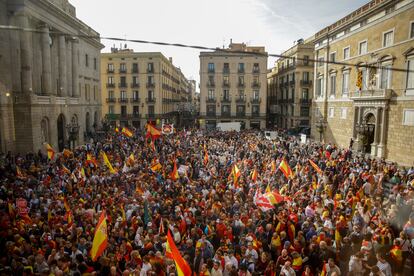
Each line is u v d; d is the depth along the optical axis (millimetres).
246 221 11453
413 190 12898
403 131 26344
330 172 18312
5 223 10914
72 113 40062
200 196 14344
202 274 8109
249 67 64188
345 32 35656
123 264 9406
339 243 9961
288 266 7926
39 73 33438
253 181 17172
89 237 10414
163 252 9656
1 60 27734
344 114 35875
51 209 12883
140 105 66375
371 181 15734
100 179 17703
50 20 34156
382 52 28953
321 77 42000
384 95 27828
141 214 12398
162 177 18547
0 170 20359
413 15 25031
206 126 63906
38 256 8492
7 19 28766
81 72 45094
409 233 9734
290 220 10898
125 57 65625
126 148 29719
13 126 29484
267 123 76812
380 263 8086
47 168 20859
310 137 45594
